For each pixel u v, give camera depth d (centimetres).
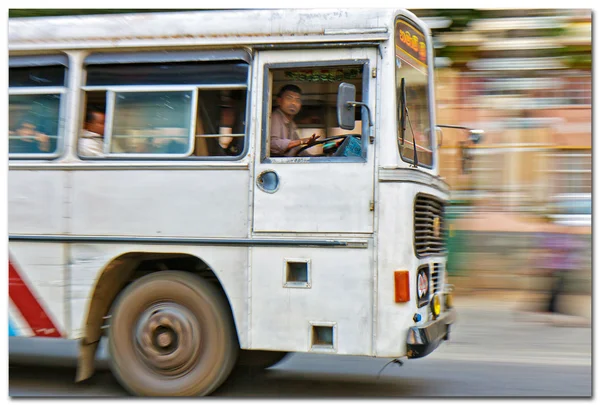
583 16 1042
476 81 1082
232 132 511
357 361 693
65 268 523
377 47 490
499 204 1070
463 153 680
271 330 491
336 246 484
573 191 1066
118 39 527
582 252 910
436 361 698
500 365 681
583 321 882
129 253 519
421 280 504
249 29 507
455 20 1051
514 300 1014
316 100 536
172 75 523
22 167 532
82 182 523
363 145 487
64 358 706
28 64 541
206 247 502
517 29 1057
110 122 527
